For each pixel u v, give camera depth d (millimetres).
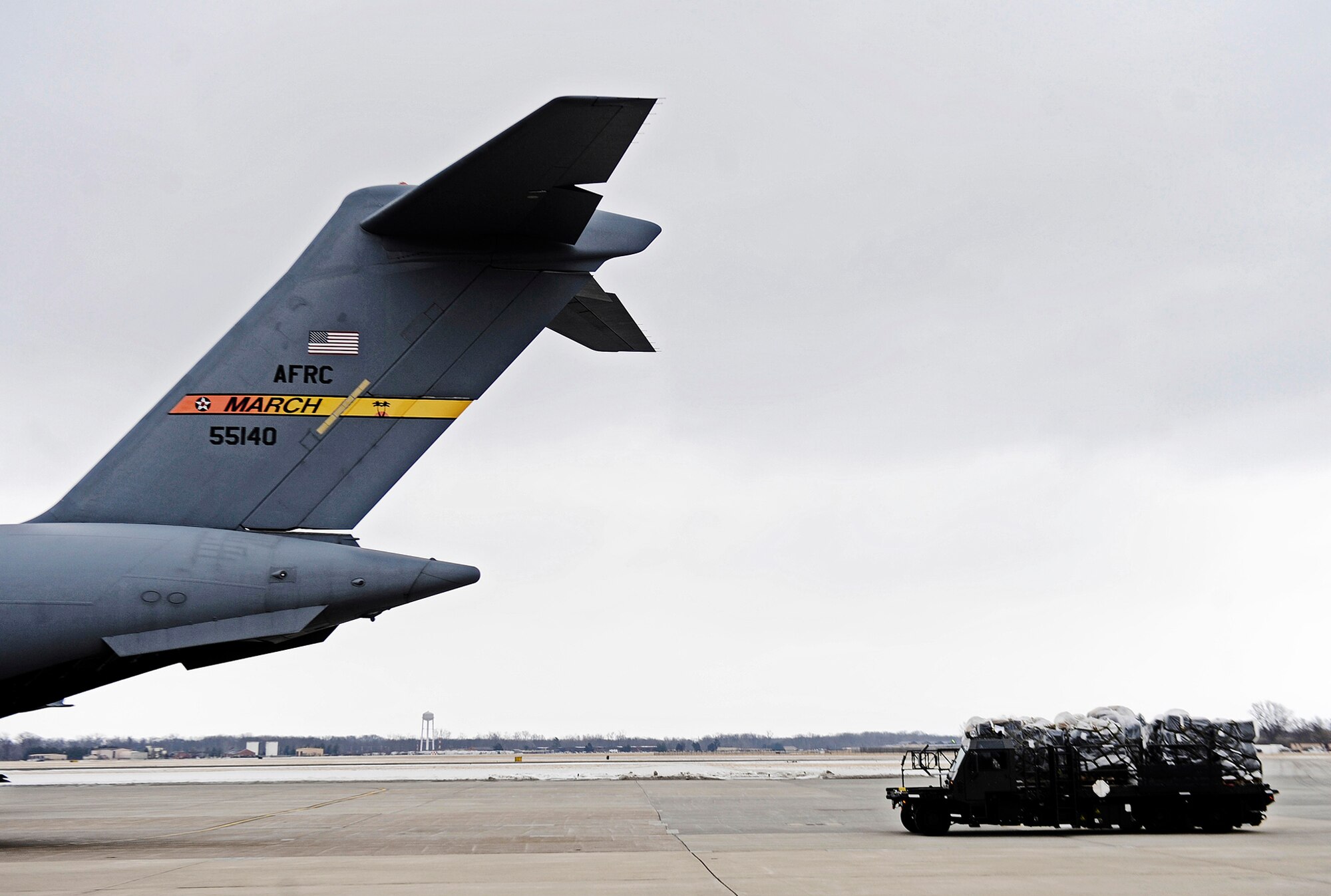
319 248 10703
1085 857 12172
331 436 10602
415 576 10531
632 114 8289
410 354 10672
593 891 9195
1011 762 16031
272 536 10438
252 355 10586
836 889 9273
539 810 22047
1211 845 13914
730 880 9977
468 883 9703
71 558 10047
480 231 10500
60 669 10117
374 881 9945
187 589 10094
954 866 11234
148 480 10469
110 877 10305
